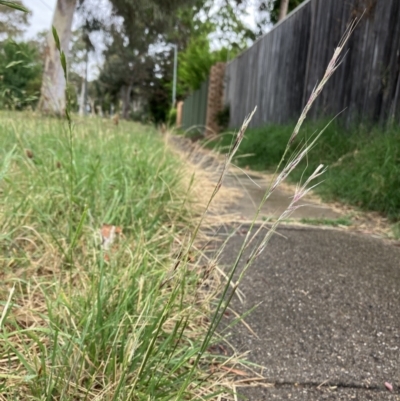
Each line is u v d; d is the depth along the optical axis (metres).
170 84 21.81
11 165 1.88
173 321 0.96
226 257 1.59
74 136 2.51
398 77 3.07
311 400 0.82
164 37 6.66
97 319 0.80
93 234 1.34
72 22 5.20
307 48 4.90
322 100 4.39
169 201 1.98
